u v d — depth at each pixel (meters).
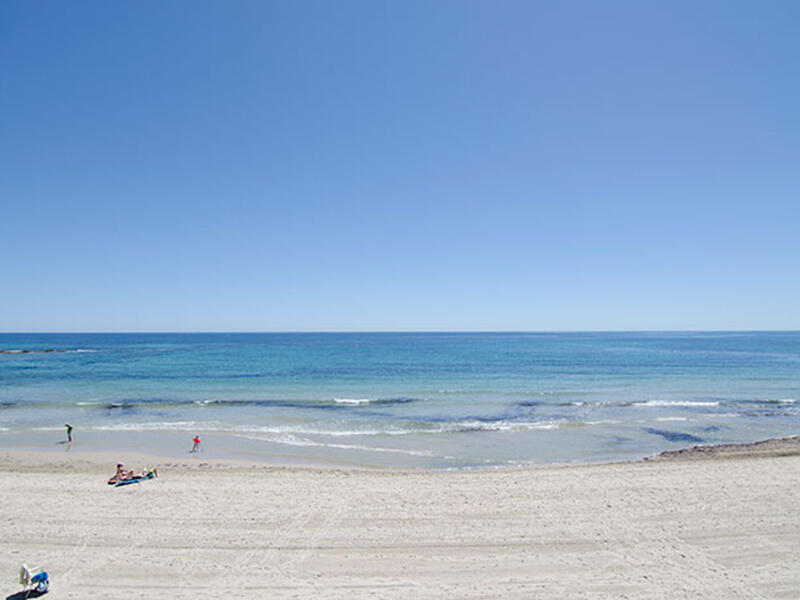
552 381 41.66
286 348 103.62
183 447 19.17
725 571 8.45
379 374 47.81
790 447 18.12
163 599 7.60
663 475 14.01
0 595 7.66
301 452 18.36
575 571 8.50
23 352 89.56
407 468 16.11
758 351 86.75
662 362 62.16
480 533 10.09
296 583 8.12
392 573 8.45
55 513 11.20
